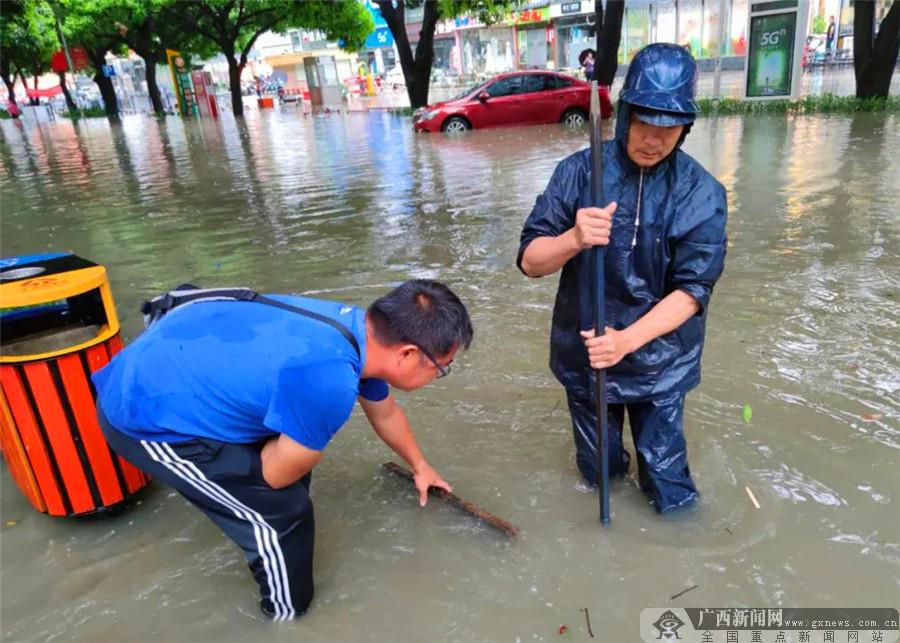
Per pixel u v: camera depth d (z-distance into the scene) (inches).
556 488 106.3
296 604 83.5
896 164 310.0
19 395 92.3
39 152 630.5
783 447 112.3
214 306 77.4
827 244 206.8
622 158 83.7
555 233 87.9
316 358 70.0
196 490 77.1
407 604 86.4
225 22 1014.4
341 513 103.5
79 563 95.4
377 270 210.2
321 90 1053.2
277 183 374.3
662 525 97.1
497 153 430.9
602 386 88.0
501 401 132.8
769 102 571.5
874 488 102.0
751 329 153.7
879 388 127.3
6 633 84.3
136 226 289.0
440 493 104.2
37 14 1103.0
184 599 88.8
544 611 84.4
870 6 514.0
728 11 1011.3
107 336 96.4
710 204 82.5
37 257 105.5
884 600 83.4
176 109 1336.1
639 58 77.2
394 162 421.4
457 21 1391.5
